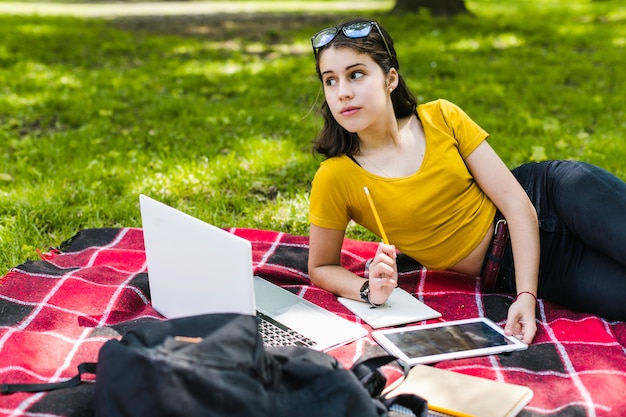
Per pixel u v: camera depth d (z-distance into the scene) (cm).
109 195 434
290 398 192
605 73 754
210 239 232
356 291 286
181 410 180
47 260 334
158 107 621
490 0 1688
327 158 293
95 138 541
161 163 478
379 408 200
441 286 310
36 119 599
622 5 1440
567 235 281
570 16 1280
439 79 732
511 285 292
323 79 275
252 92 684
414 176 282
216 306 240
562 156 495
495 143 522
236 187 445
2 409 209
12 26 1116
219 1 2005
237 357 190
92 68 826
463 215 288
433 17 1238
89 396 218
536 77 731
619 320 273
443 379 227
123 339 205
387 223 290
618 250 260
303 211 407
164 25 1250
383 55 271
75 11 1596
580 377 232
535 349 252
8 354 237
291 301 283
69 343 251
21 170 468
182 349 191
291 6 1736
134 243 358
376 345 254
